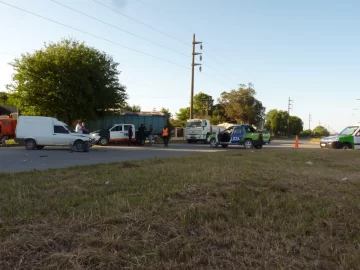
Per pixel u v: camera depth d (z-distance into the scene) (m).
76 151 18.52
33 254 3.20
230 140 24.91
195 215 4.43
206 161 11.84
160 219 4.17
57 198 5.29
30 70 25.56
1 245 3.30
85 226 3.89
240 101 65.81
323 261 3.36
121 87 29.17
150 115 34.66
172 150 20.83
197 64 37.00
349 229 4.32
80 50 26.47
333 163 12.60
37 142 18.92
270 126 91.25
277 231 4.12
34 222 4.04
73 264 2.97
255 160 12.64
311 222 4.52
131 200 5.14
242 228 4.12
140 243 3.51
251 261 3.24
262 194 5.91
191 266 3.12
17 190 5.83
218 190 5.94
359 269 3.18
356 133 23.30
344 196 6.03
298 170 9.66
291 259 3.35
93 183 6.69
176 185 6.39
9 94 26.34
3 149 19.36
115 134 26.12
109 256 3.14
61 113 26.89
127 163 10.63
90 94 26.20
